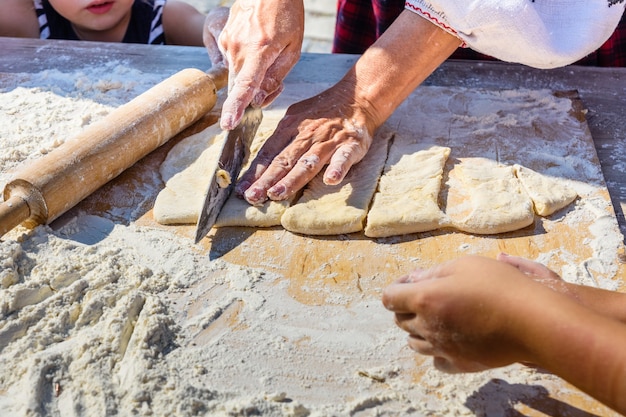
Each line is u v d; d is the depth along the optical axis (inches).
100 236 59.5
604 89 80.7
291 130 66.3
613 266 55.7
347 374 47.7
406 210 60.1
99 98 78.0
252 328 51.1
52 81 81.4
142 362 46.8
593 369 35.6
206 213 58.1
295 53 68.8
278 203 61.4
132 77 82.5
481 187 63.3
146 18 111.6
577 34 62.7
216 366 47.9
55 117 74.5
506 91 79.0
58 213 59.8
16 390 45.3
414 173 65.1
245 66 64.7
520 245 58.4
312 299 53.7
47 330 49.3
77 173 60.6
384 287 54.8
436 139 71.0
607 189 64.1
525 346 37.6
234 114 61.7
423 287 40.0
